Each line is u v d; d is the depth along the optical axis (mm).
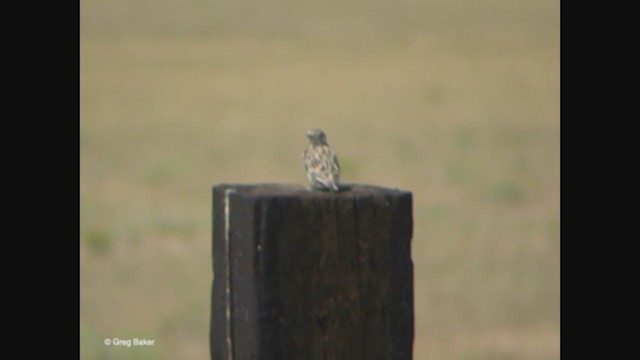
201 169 31797
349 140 37438
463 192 27422
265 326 5699
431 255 20891
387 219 5777
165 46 69562
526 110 44812
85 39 72438
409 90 51531
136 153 35125
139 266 20281
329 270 5738
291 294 5719
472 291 18469
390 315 5797
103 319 17078
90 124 42469
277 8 89312
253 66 60719
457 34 73125
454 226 23109
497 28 76312
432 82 53844
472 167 30859
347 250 5750
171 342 15961
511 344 16078
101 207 25953
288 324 5723
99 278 19469
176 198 27297
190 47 69062
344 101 48719
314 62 61969
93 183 29234
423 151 34469
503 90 50875
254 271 5691
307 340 5742
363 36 73438
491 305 17797
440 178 29281
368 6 89938
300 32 76438
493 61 61125
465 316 17359
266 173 31531
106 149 35969
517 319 17234
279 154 34906
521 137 37250
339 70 58844
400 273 5797
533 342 16203
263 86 53719
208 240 22312
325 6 90438
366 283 5773
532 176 29516
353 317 5770
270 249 5688
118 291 18609
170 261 20719
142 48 68500
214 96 50719
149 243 21953
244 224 5730
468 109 45281
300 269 5719
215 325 5965
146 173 30594
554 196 26703
